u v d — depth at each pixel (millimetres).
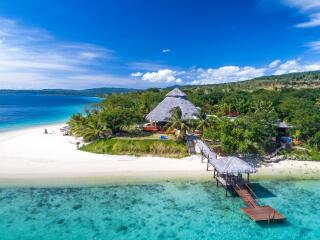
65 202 26141
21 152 40219
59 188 28969
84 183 30266
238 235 21578
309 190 30125
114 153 39531
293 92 97500
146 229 22125
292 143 43719
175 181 31422
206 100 93875
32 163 35344
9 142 47594
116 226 22453
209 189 29719
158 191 29000
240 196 26859
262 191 29688
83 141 47312
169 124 44188
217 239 20984
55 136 54406
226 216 24438
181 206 26047
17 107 151750
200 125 43719
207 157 35000
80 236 20891
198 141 42781
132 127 52094
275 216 23500
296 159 39094
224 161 29109
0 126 71438
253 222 23531
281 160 38688
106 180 31156
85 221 23016
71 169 33719
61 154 39344
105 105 71688
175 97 54500
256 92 106125
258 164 37031
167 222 23250
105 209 25094
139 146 39875
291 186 31047
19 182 29953
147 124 55344
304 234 21922
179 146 40125
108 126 46312
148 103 73812
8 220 22750
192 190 29391
